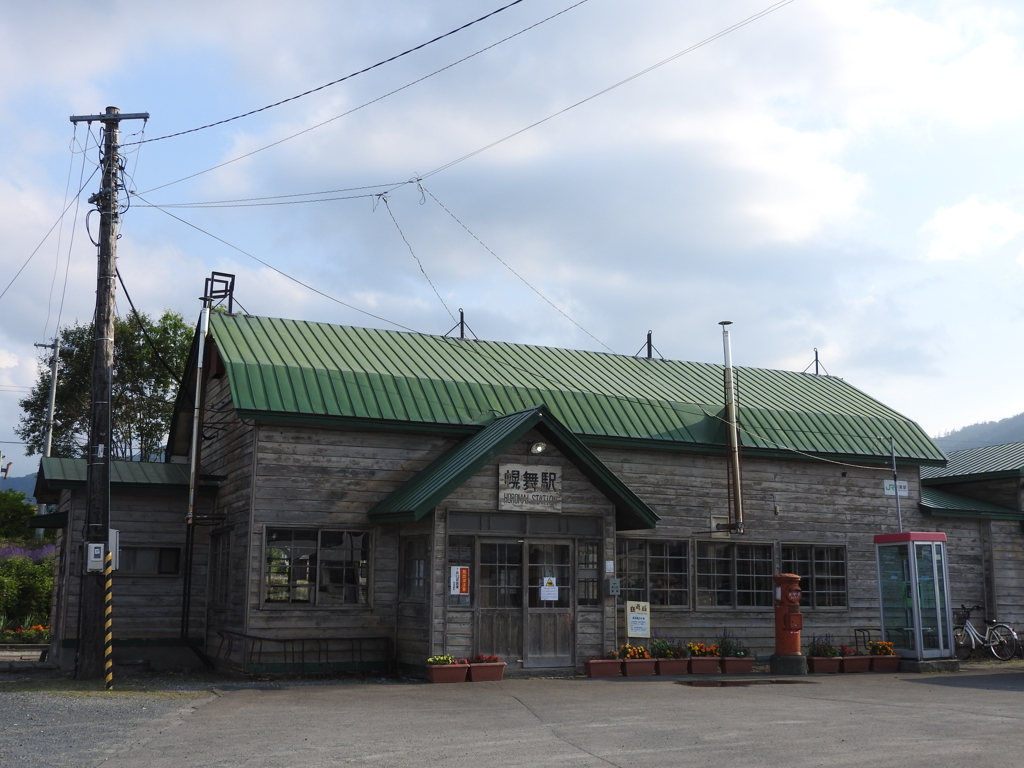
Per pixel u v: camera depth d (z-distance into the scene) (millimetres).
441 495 16875
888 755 9180
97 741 9883
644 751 9414
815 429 23484
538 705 13133
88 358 42719
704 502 21891
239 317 21297
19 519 44906
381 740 10008
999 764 8703
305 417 18234
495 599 17609
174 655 20375
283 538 18266
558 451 18328
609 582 18359
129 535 20500
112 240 16969
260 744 9719
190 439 24562
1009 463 26031
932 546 20078
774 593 20438
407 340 22922
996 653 23141
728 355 22344
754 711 12516
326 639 18141
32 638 27234
